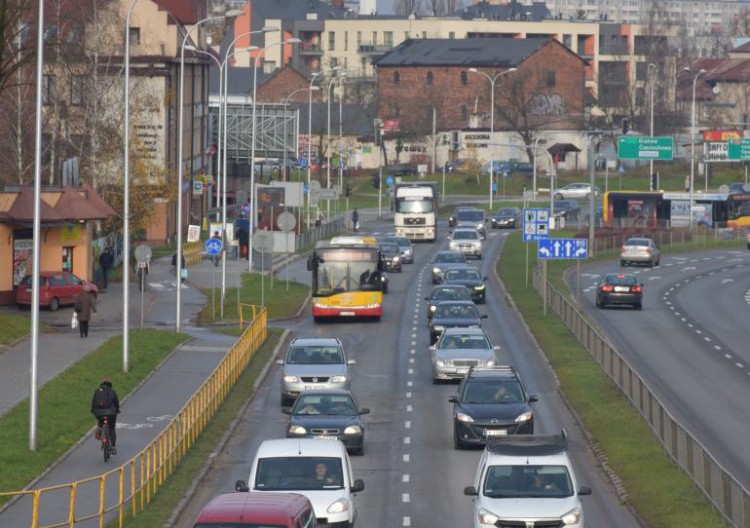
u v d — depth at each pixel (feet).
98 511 255.29
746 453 324.80
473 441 331.16
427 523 259.80
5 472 286.87
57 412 355.97
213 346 505.25
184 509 269.44
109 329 533.55
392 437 354.54
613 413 372.58
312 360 400.06
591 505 276.62
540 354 501.15
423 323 602.44
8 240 581.53
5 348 463.01
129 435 340.18
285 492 212.43
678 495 272.92
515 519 229.66
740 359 500.74
